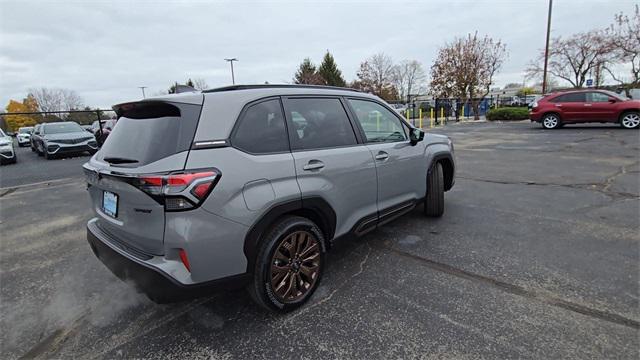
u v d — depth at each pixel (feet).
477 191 18.81
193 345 7.38
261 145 7.75
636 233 12.14
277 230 7.86
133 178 6.69
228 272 7.16
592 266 9.94
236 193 7.03
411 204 12.73
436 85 88.43
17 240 14.01
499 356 6.64
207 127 6.99
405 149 12.12
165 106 7.33
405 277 9.83
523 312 7.95
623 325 7.36
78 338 7.77
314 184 8.54
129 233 7.29
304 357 6.87
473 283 9.34
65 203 19.94
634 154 26.81
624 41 78.18
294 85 9.29
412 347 7.00
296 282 8.45
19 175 30.78
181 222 6.49
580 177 20.75
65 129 45.68
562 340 6.98
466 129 57.62
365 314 8.17
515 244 11.70
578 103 46.62
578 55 91.97
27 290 9.94
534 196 17.33
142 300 9.25
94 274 10.87
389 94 146.10
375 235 13.01
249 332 7.72
